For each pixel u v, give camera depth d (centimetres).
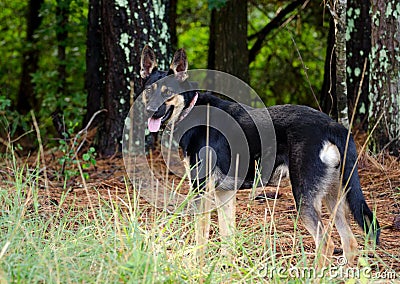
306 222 554
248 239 539
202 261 476
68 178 859
